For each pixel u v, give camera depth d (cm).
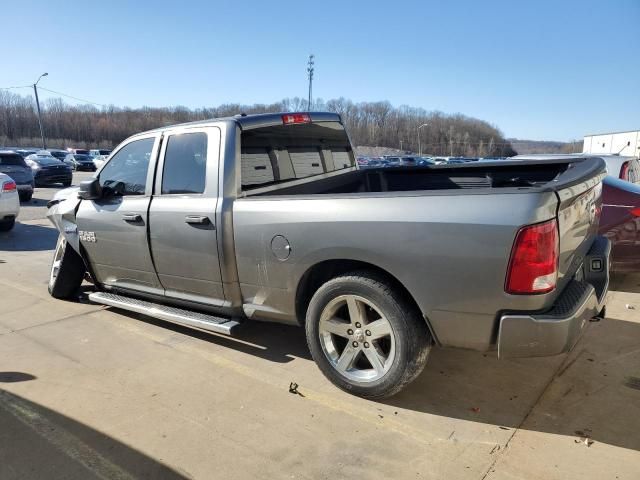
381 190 486
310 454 260
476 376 344
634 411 297
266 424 287
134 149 425
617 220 528
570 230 275
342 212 295
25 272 657
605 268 324
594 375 343
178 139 389
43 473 246
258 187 376
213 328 365
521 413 297
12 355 384
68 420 291
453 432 278
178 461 255
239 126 364
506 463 250
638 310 475
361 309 303
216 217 349
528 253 245
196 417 295
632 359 368
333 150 480
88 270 482
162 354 385
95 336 423
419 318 287
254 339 414
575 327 258
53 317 471
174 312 398
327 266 322
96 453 261
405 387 299
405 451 261
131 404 310
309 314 321
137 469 249
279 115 408
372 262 287
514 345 256
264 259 333
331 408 304
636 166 734
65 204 486
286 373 352
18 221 1152
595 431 277
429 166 460
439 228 263
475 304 261
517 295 249
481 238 253
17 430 281
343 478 241
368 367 321
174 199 381
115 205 424
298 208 313
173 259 385
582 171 312
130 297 456
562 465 248
